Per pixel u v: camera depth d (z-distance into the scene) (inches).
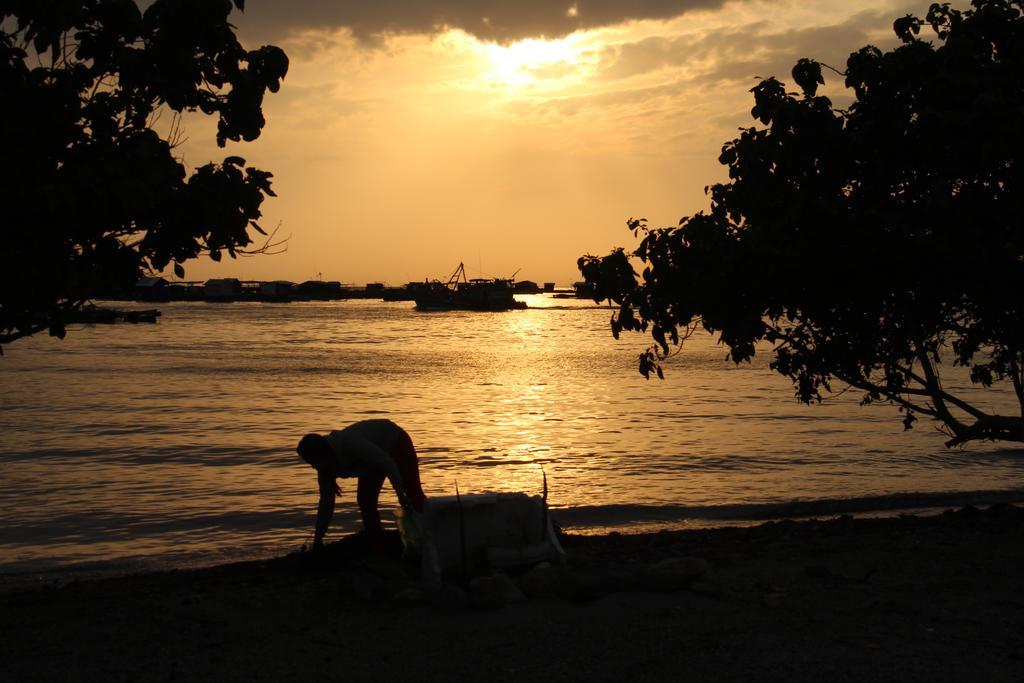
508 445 1084.5
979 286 426.0
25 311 289.3
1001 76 410.3
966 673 207.8
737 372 2368.4
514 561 302.2
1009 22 425.1
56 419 1349.7
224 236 289.1
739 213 460.8
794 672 211.0
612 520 636.1
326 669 223.5
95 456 987.3
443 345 3791.8
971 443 1037.8
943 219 411.5
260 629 260.7
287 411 1485.0
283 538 592.7
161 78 282.8
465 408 1542.8
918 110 405.1
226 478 842.2
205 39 287.1
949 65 413.4
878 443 1051.9
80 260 282.7
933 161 420.2
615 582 287.7
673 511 665.6
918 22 454.6
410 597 278.4
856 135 424.8
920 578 299.7
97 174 256.1
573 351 3410.4
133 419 1355.8
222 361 2760.8
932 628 242.5
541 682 209.8
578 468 909.2
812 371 493.0
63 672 224.8
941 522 450.6
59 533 612.7
